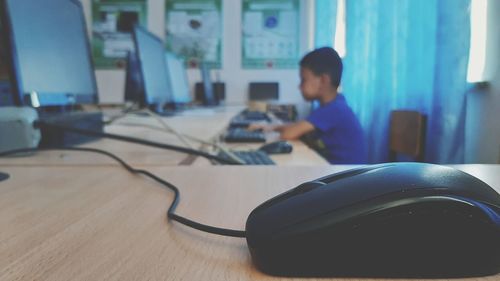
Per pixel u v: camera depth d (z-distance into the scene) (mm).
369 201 227
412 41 2023
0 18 733
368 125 2449
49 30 892
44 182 470
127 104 2842
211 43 4527
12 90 758
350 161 1710
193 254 246
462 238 223
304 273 225
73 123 861
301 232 221
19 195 400
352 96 2697
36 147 727
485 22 1684
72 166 599
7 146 712
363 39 2541
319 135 1734
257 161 922
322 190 254
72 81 996
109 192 416
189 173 530
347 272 225
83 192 416
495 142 1618
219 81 4555
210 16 4508
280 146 1216
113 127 1338
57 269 219
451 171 268
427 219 221
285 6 4449
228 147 1291
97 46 4527
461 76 1634
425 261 224
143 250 250
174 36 4527
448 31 1676
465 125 1653
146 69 1712
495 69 1628
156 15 4512
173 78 2510
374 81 2373
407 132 1818
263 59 4523
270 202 269
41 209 346
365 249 222
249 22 4496
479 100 1715
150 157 708
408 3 2064
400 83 2146
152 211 342
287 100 4535
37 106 819
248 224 251
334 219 222
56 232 283
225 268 228
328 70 1815
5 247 253
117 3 4496
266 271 225
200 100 4418
